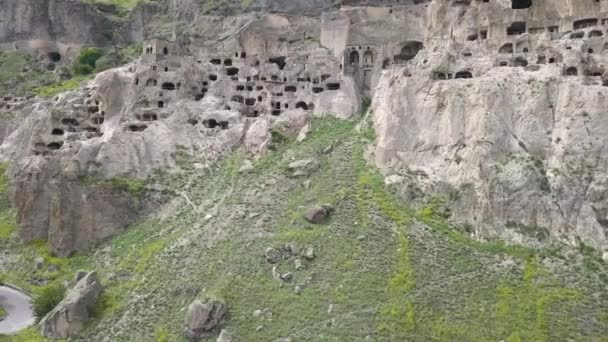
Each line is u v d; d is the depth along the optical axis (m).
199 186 88.25
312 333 60.88
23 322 73.56
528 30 88.44
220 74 102.75
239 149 93.56
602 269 65.38
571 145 72.94
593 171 71.25
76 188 87.12
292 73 102.00
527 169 72.56
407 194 77.12
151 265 75.25
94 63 143.12
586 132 73.12
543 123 75.44
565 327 58.97
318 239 71.62
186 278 71.00
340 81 99.31
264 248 71.62
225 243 74.62
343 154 86.62
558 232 69.25
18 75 142.00
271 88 100.94
